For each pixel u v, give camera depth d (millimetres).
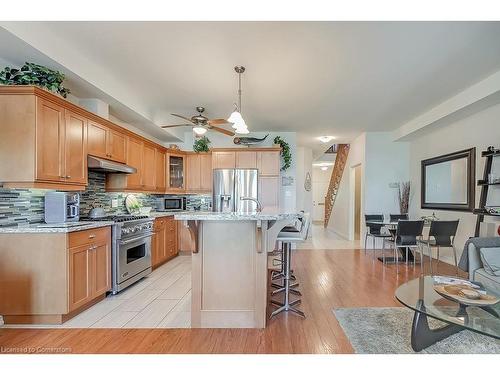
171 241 5066
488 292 2137
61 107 2799
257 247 2463
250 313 2477
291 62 3074
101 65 3143
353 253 5648
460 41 2645
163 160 5488
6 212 2662
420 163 5797
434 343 2123
